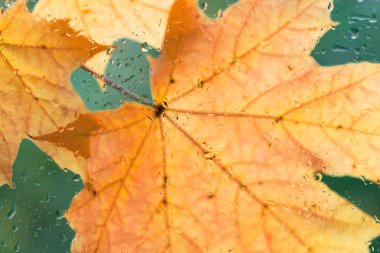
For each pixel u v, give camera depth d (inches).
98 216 13.1
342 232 13.0
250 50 13.0
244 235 13.1
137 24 13.1
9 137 13.1
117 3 12.9
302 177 13.1
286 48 13.0
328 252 13.0
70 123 13.0
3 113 13.1
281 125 13.1
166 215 13.1
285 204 13.1
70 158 13.1
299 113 13.0
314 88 13.0
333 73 12.9
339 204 13.0
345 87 12.9
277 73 13.0
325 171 13.1
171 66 13.1
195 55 13.1
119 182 13.1
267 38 13.0
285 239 13.0
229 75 13.1
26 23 12.9
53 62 12.9
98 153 13.0
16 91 13.0
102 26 13.0
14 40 12.9
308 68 13.0
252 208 13.1
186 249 13.1
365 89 12.9
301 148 13.1
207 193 13.1
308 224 13.0
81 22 12.9
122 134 13.1
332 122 13.0
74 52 12.9
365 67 12.9
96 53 13.0
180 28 13.0
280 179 13.1
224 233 13.1
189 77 13.1
